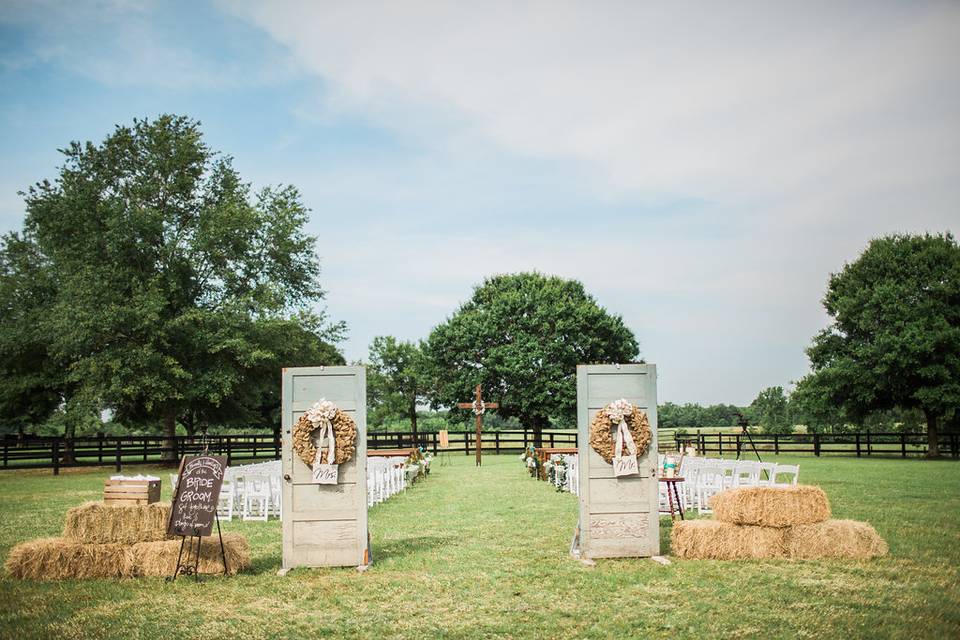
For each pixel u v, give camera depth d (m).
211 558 8.79
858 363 36.53
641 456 9.50
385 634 6.40
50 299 32.00
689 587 7.75
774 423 48.81
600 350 44.53
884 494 15.60
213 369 30.27
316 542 9.20
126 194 31.58
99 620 6.94
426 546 10.45
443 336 45.59
